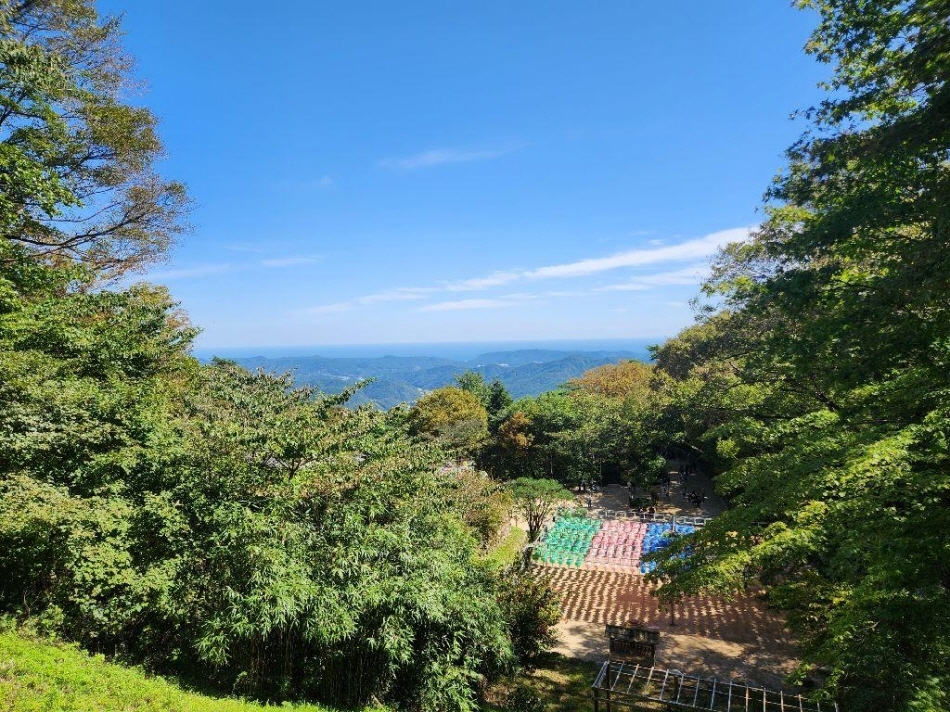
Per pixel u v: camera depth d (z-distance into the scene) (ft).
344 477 35.06
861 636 25.75
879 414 32.01
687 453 139.44
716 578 31.04
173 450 30.12
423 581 30.83
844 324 27.86
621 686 42.45
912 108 31.01
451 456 59.36
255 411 40.01
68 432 26.91
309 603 27.04
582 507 96.17
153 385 36.70
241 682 28.12
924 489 25.03
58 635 25.21
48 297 38.96
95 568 23.77
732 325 68.64
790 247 35.58
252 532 28.25
